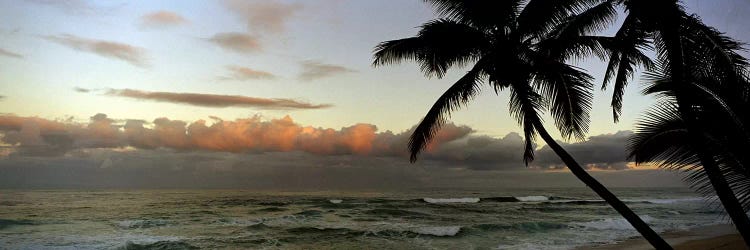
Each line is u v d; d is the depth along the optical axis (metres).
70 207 36.09
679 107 5.38
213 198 53.47
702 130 5.16
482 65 9.05
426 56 9.73
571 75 8.30
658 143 5.76
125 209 34.34
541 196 69.00
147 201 45.84
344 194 71.75
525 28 8.59
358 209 35.50
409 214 31.33
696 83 5.25
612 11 8.53
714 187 5.17
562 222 24.08
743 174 4.91
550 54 8.97
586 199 57.81
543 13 8.30
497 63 8.73
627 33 8.53
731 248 13.33
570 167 7.69
